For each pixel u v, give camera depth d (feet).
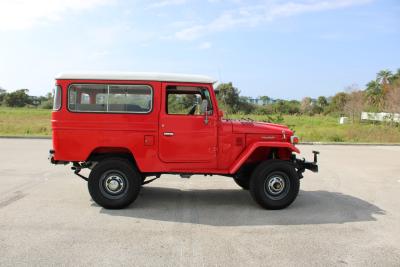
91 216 19.79
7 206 21.42
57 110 20.65
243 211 21.42
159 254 14.88
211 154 21.29
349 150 55.21
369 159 44.88
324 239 16.98
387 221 19.92
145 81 20.75
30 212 20.29
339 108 197.67
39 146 50.01
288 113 152.46
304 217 20.43
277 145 21.26
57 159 20.83
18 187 26.23
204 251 15.29
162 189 26.63
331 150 54.75
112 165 20.68
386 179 32.01
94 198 20.80
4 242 15.87
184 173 21.36
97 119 20.71
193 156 21.17
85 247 15.46
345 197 25.32
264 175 21.42
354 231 18.19
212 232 17.67
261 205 21.70
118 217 19.72
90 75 20.63
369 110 135.23
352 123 109.19
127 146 20.85
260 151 23.41
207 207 22.13
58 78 20.61
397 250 15.79
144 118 20.79
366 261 14.60
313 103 218.59
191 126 21.01
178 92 21.30
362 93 201.26
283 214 20.95
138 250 15.24
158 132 20.88
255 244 16.20
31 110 174.09
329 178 32.19
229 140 21.39
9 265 13.65
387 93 182.70
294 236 17.31
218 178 30.89
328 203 23.59
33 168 33.63
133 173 20.86
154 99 20.81
